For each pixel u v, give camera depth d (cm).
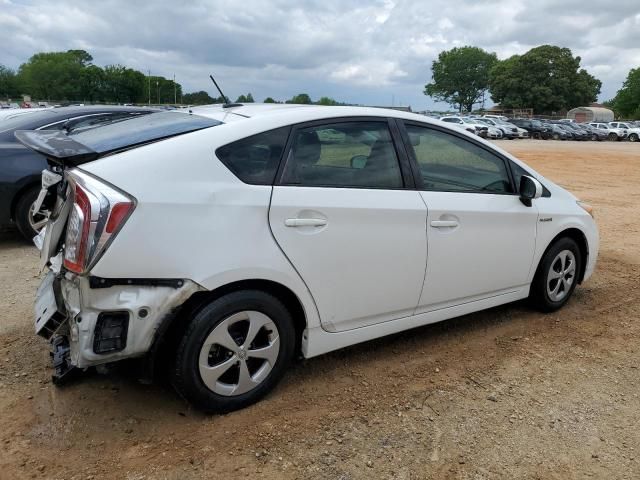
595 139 4544
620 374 358
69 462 253
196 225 263
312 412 300
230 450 266
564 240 441
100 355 252
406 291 343
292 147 301
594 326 435
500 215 382
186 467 253
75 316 253
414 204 336
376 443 277
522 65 9238
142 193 255
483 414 306
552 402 321
